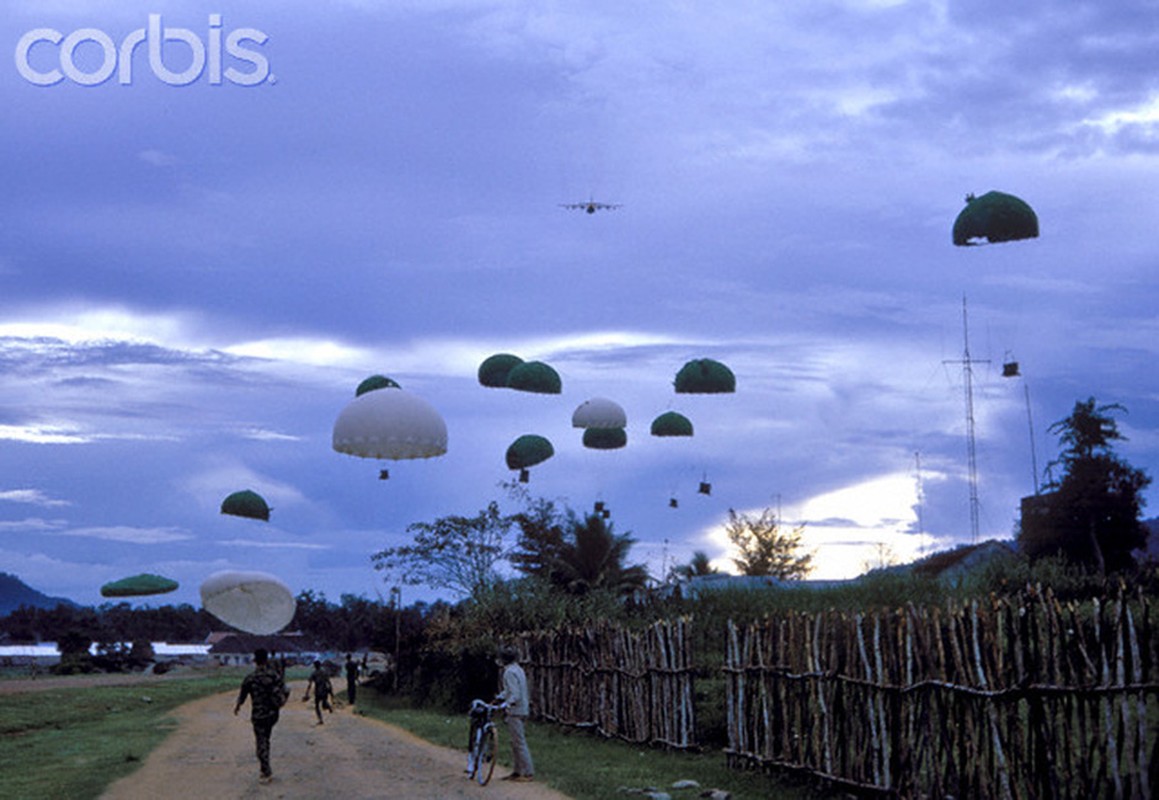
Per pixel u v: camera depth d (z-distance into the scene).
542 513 47.78
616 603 36.22
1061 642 9.77
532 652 29.36
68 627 146.25
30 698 40.91
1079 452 48.16
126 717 33.28
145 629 184.88
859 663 13.09
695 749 18.69
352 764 18.12
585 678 24.56
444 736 23.80
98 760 19.16
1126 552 46.47
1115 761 9.20
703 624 25.03
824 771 13.90
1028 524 48.19
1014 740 10.23
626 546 47.25
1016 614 10.30
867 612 13.47
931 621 11.62
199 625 194.12
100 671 85.94
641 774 16.48
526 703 15.99
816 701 14.16
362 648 144.62
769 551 58.38
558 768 17.30
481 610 36.25
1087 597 28.72
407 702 41.81
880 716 12.59
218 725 29.02
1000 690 10.34
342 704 44.34
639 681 20.92
